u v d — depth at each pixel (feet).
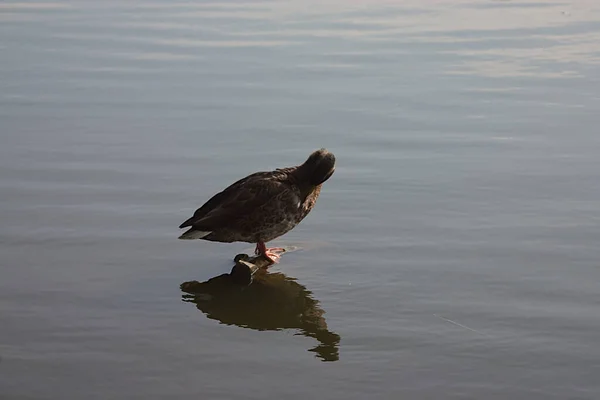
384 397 21.18
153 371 22.45
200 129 40.91
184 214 32.22
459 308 25.49
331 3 64.90
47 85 47.21
